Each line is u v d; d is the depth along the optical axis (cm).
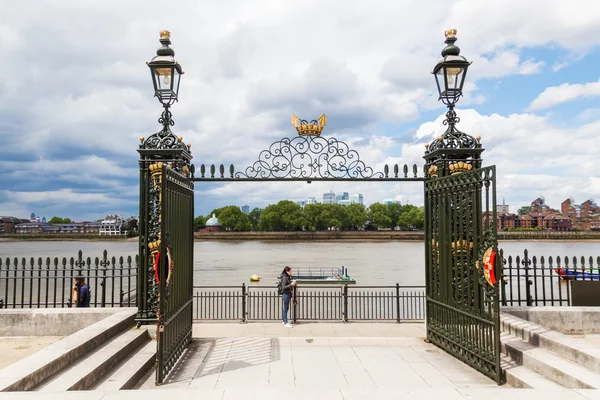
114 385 627
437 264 966
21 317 947
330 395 539
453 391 553
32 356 619
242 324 1312
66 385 567
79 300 1073
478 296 797
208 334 1145
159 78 960
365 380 725
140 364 727
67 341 703
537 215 15662
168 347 744
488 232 726
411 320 1400
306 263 5744
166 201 719
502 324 873
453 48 973
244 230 17912
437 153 970
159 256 691
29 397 501
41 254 7375
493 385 695
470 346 798
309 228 15925
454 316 870
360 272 4606
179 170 938
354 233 13950
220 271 4725
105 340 786
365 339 1009
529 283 1038
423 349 927
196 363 818
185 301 905
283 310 1294
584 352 644
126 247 11338
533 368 693
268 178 991
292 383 707
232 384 698
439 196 942
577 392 541
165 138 947
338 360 841
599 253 6625
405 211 17600
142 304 931
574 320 943
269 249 9538
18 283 3247
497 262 700
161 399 513
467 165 930
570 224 15488
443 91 999
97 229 19800
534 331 777
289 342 984
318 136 998
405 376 746
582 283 1047
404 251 8538
